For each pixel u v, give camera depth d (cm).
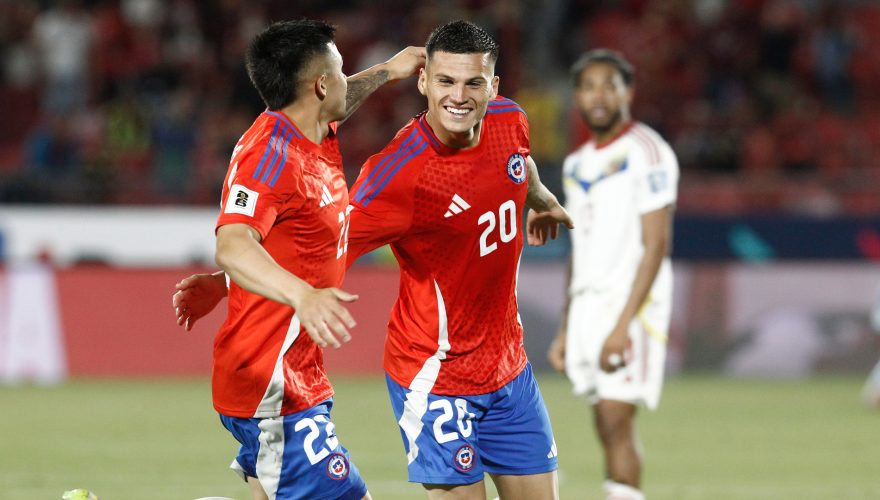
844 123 7162
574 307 2339
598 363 2277
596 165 2319
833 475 3081
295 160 1569
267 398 1648
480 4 7719
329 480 1680
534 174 1847
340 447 1706
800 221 5728
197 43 7338
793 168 6700
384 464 3161
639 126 2338
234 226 1487
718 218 5706
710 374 5478
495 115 1742
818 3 7869
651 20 7650
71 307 5144
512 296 1794
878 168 6894
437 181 1691
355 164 6450
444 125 1645
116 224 5456
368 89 1867
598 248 2302
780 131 6981
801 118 7100
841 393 4906
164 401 4441
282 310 1623
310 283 1631
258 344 1634
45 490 2755
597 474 3059
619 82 2306
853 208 6097
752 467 3197
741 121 7031
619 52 7512
